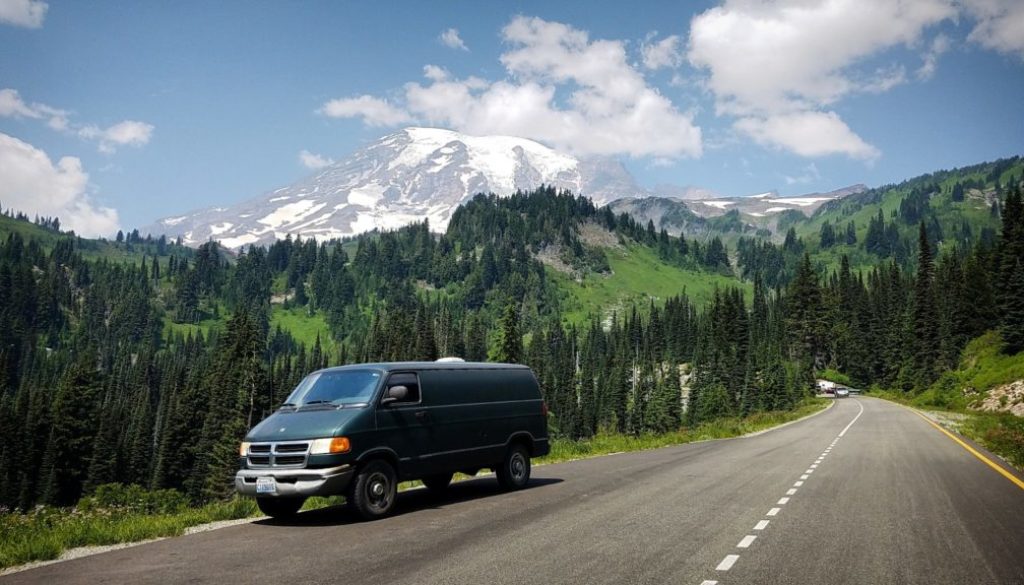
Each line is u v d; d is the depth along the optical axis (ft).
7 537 30.91
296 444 34.53
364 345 511.40
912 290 441.27
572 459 73.10
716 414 343.05
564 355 573.33
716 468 59.36
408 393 39.45
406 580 22.75
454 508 38.63
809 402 325.83
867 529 31.53
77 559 27.78
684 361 566.77
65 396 234.38
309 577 23.39
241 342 267.39
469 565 24.77
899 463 62.23
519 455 46.91
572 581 22.45
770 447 83.71
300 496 33.81
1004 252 286.66
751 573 23.52
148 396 430.61
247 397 245.04
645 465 63.00
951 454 70.69
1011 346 235.81
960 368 278.26
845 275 590.14
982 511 36.40
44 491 226.99
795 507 37.99
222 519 37.93
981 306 303.89
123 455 275.39
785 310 556.10
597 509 37.60
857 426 127.13
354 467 34.94
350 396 37.68
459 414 42.16
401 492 46.60
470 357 524.11
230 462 216.13
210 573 24.43
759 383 362.74
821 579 22.75
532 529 31.76
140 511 43.42
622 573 23.52
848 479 50.78
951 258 442.91
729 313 500.74
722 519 34.27
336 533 31.81
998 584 22.15
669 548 27.53
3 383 469.98
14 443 252.62
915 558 25.75
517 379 48.14
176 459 257.14
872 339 453.99
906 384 349.82
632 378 554.46
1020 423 98.63
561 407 413.80
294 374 403.34
